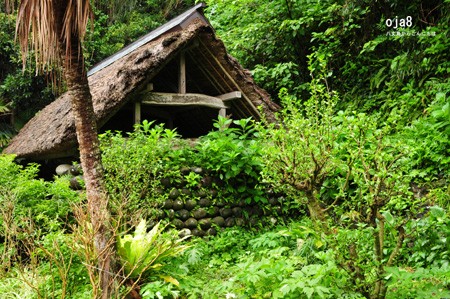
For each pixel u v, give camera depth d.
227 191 5.42
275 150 3.24
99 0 3.91
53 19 3.52
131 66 5.71
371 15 8.01
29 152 6.64
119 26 13.26
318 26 8.43
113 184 4.61
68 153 6.02
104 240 3.51
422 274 2.76
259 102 6.89
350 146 3.24
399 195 2.90
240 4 8.98
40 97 11.57
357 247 2.94
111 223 3.70
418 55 6.86
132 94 5.66
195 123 8.09
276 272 3.15
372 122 3.02
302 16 8.69
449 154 4.68
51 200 4.90
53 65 3.73
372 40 8.00
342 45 8.54
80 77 3.69
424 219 3.64
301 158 3.15
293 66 9.04
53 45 3.56
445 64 6.45
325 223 3.04
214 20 9.73
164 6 14.44
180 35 5.93
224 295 3.58
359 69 8.16
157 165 4.92
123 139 5.16
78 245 3.57
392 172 2.96
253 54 9.54
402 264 3.80
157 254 3.61
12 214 4.28
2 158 5.63
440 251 3.52
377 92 7.58
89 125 3.71
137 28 13.20
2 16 10.55
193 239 4.79
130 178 4.79
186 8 14.42
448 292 2.79
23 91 11.22
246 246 4.95
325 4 8.32
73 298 3.53
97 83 6.59
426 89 6.61
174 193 5.03
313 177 3.10
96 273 3.54
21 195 4.95
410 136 5.09
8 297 3.64
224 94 6.87
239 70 6.70
